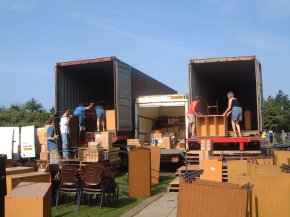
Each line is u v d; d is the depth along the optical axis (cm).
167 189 1136
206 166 980
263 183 560
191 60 1457
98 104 1711
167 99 1736
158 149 1316
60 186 915
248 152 1302
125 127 1611
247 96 1836
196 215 503
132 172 1059
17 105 4575
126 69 1647
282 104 7662
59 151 1397
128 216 814
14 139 1842
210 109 1747
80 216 820
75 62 1546
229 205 491
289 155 946
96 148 1307
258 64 1456
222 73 1664
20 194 558
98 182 890
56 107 1530
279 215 559
